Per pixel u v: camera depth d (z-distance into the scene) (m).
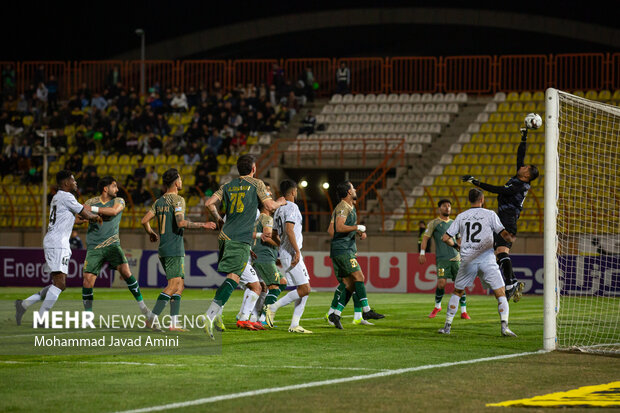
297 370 11.80
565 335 17.48
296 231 17.44
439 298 22.06
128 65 65.38
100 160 49.41
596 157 38.66
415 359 13.05
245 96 52.81
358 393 9.98
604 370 11.99
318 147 48.00
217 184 44.31
